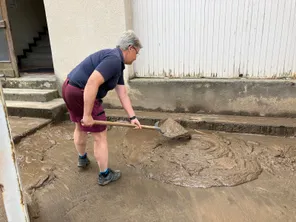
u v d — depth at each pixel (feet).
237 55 12.90
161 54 13.99
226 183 8.56
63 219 7.17
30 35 23.91
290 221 6.84
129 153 10.85
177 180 8.82
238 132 12.39
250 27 12.29
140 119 13.69
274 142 11.37
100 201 7.89
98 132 8.09
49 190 8.50
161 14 13.32
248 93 12.90
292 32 11.85
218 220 6.95
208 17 12.69
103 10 13.56
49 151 11.22
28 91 16.07
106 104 15.39
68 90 7.73
